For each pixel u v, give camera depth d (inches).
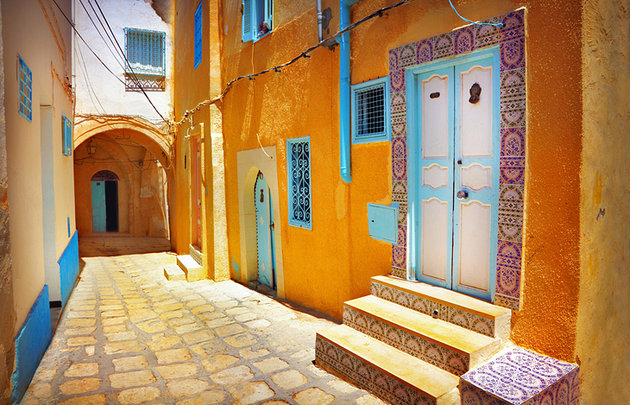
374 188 195.6
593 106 127.1
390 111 184.4
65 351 197.9
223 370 176.1
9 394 135.0
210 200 362.6
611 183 140.3
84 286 346.0
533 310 136.7
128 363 184.7
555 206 129.5
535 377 122.1
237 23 316.8
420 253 180.9
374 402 143.3
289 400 149.2
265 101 283.0
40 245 193.2
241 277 339.6
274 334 216.7
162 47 512.7
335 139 218.8
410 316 162.1
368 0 193.5
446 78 165.8
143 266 451.8
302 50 241.4
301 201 256.5
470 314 145.9
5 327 131.8
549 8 128.8
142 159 755.4
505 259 142.7
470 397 120.8
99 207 810.2
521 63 135.3
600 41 129.9
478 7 148.5
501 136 141.5
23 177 166.9
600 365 140.6
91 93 483.2
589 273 129.3
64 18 351.3
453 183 164.9
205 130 369.1
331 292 231.5
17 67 163.0
